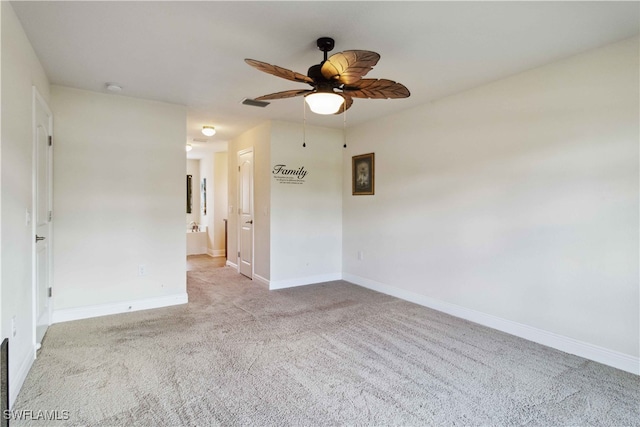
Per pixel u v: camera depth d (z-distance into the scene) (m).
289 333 3.18
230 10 2.08
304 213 5.05
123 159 3.71
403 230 4.31
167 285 3.99
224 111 4.29
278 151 4.81
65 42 2.49
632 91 2.44
